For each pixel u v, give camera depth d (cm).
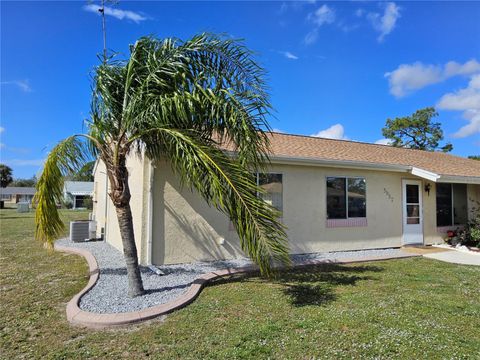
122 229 545
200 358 338
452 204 1261
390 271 752
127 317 435
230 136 521
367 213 1063
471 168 1429
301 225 945
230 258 838
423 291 586
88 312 454
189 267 749
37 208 523
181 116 491
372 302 518
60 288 588
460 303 518
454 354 347
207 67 533
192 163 471
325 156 1012
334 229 998
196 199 808
